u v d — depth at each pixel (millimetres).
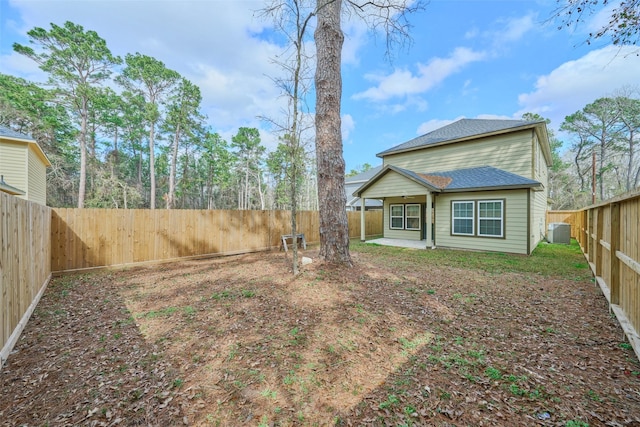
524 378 2484
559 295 4973
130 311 4191
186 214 8984
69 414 2059
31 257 4191
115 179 23656
